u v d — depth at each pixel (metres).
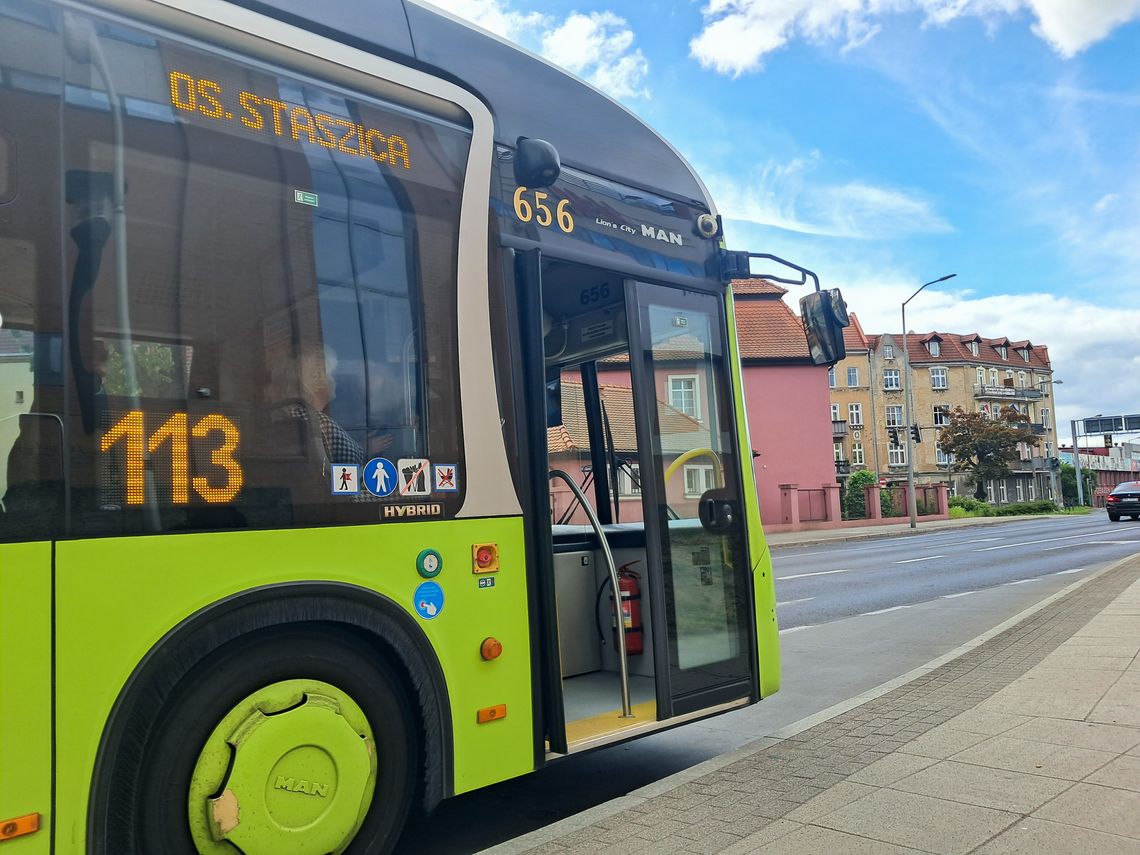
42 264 2.58
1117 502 39.25
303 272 3.16
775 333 43.59
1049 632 8.09
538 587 3.75
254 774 2.81
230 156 3.04
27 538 2.43
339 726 3.02
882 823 3.53
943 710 5.30
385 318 3.38
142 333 2.74
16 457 2.45
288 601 2.91
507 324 3.82
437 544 3.38
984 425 67.81
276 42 3.23
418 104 3.67
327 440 3.12
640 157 4.78
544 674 3.73
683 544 4.59
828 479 42.53
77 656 2.48
